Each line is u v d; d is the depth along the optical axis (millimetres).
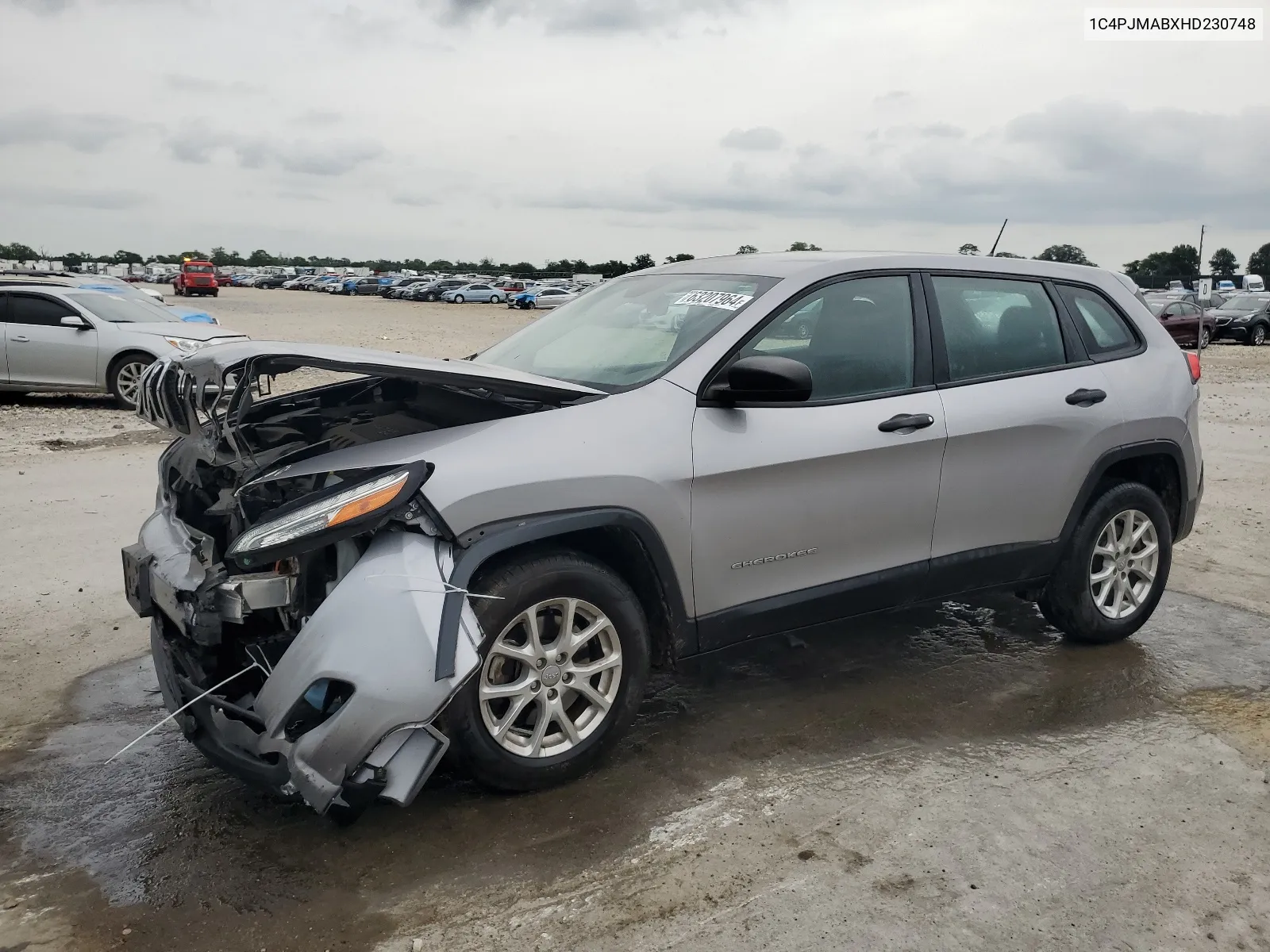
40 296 12758
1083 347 4676
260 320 37031
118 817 3229
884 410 3912
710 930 2688
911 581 4074
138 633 4875
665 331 3873
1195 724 4027
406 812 3250
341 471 3055
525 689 3213
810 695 4238
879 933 2684
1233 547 6617
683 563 3475
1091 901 2840
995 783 3512
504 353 4398
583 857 3016
